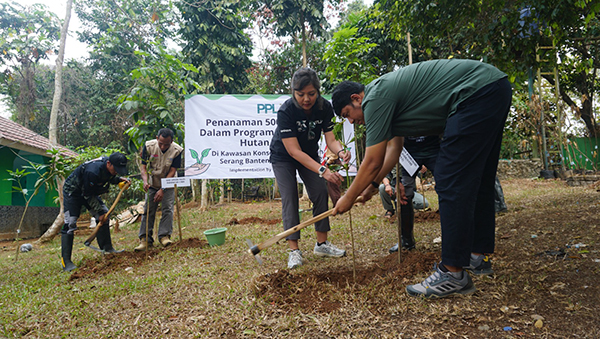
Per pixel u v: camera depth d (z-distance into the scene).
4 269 4.86
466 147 2.12
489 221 2.58
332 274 2.93
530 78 12.23
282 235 2.48
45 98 17.69
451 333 1.88
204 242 5.08
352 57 7.55
